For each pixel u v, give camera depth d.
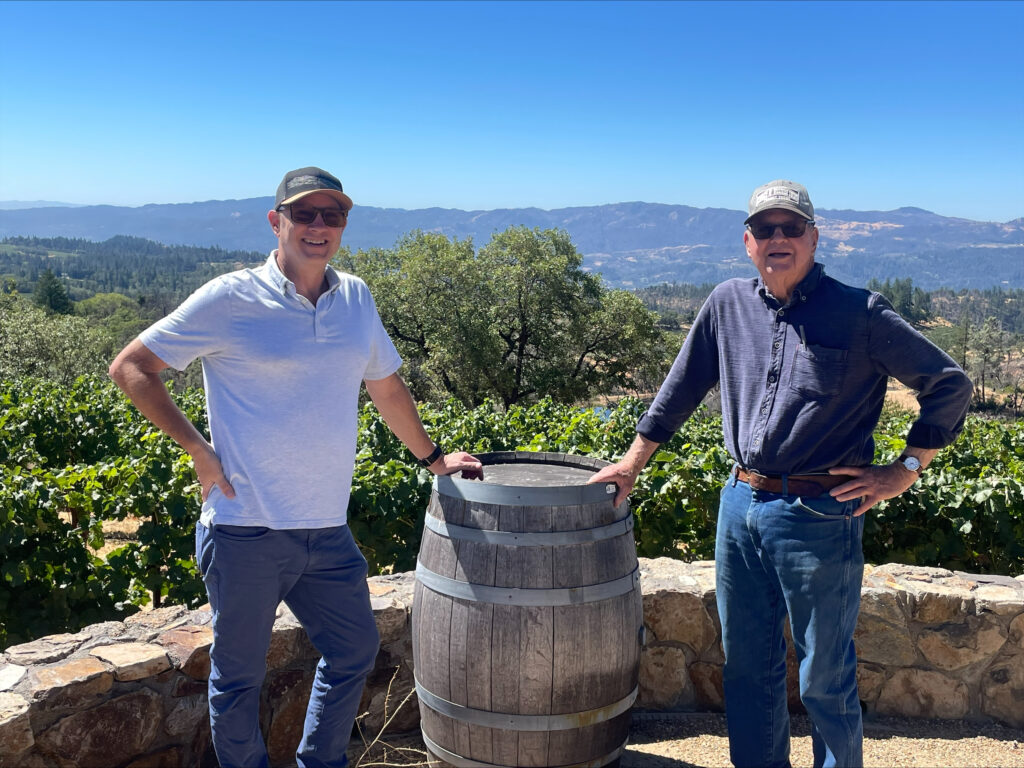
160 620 3.01
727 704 2.74
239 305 2.26
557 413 10.70
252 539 2.27
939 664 3.33
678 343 36.41
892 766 2.96
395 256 34.41
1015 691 3.28
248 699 2.37
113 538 8.34
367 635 2.47
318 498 2.34
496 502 2.56
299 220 2.28
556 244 35.25
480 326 31.39
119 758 2.62
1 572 5.30
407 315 32.72
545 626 2.50
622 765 2.95
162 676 2.71
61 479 6.08
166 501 5.57
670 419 2.71
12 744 2.36
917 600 3.33
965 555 5.63
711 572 3.64
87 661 2.65
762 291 2.54
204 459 2.24
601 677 2.58
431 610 2.65
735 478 2.65
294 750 3.02
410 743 3.13
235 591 2.29
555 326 34.75
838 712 2.45
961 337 100.94
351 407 2.42
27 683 2.50
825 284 2.48
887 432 9.32
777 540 2.45
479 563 2.55
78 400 13.20
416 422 2.72
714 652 3.42
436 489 2.74
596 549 2.58
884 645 3.36
